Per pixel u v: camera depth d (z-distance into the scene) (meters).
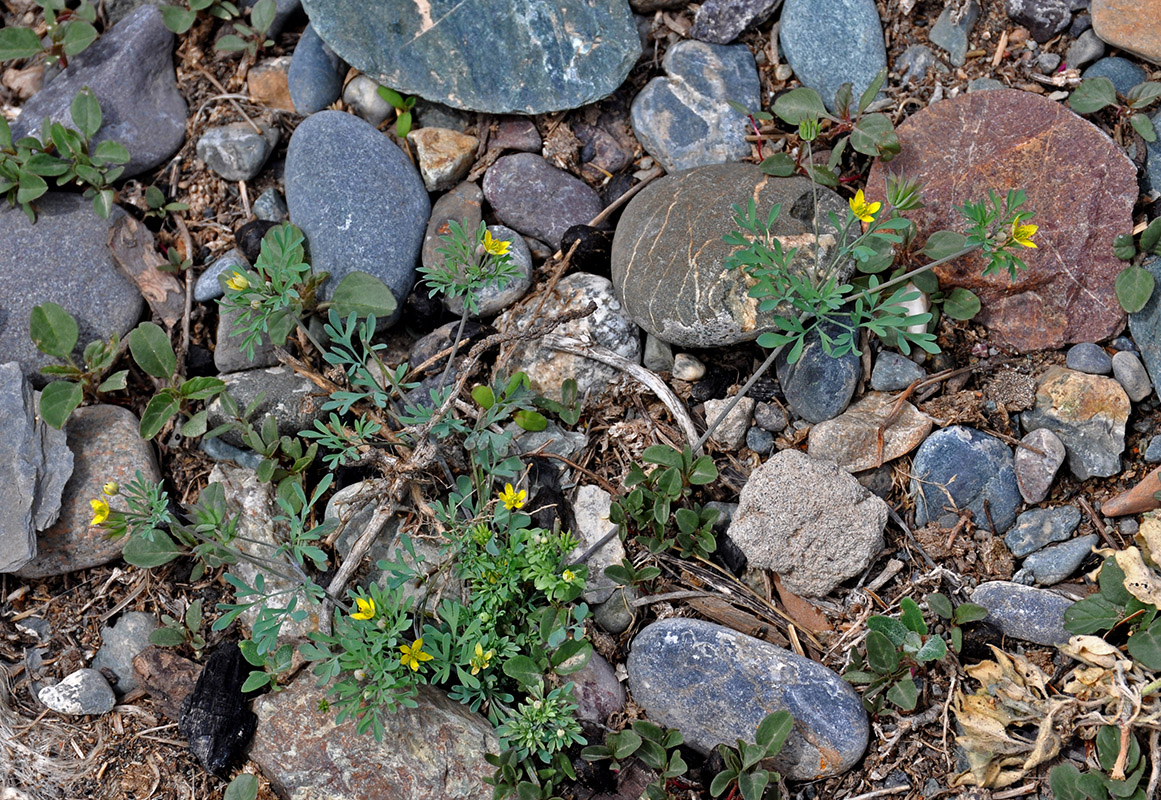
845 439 0.70
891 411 0.70
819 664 0.67
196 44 0.79
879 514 0.69
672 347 0.72
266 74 0.78
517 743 0.66
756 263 0.67
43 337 0.72
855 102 0.74
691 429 0.71
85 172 0.75
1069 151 0.71
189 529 0.67
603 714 0.68
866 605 0.69
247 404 0.72
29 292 0.74
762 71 0.75
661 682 0.68
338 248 0.73
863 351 0.71
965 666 0.67
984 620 0.68
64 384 0.71
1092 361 0.70
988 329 0.71
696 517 0.69
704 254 0.70
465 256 0.68
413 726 0.67
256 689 0.68
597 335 0.72
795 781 0.67
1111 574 0.66
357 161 0.74
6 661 0.70
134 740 0.69
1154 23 0.72
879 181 0.72
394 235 0.73
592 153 0.76
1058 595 0.67
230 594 0.71
